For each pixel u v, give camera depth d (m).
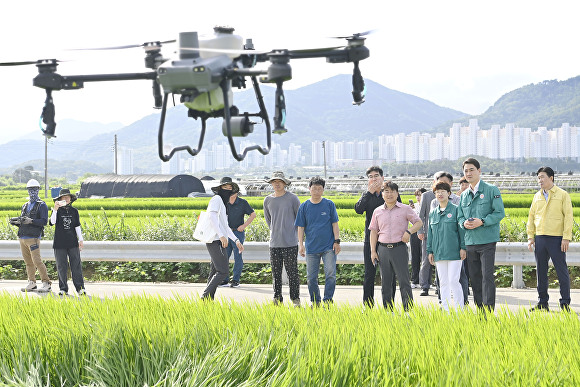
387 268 10.30
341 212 31.50
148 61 4.43
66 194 12.72
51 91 4.57
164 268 15.53
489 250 9.77
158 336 6.21
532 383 4.94
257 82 4.57
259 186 74.50
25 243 13.30
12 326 7.02
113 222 22.09
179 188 69.44
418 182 89.06
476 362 5.43
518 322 7.09
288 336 6.29
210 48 4.35
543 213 10.62
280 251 11.25
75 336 6.36
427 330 6.59
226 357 5.50
